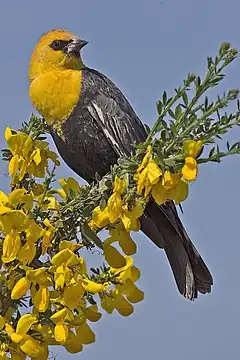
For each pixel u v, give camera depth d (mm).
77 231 6508
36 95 10734
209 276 9367
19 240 6004
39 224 6441
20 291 5969
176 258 9477
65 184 6875
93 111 10688
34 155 6969
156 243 9586
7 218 5988
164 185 5812
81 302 6328
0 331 6098
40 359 6219
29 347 6023
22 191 6160
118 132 10742
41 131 7535
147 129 6066
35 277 6004
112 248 6523
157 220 9461
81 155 10867
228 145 5758
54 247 6453
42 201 6484
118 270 6508
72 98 10641
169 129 5879
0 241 6281
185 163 5680
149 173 5789
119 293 6539
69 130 10750
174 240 9492
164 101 5871
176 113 5805
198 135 5758
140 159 6180
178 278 9398
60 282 5941
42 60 10875
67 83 10680
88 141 10734
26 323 6047
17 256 6055
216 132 5688
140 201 6164
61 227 6426
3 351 6082
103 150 10781
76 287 6004
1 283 6293
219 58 5633
